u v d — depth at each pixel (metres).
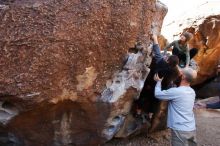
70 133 4.91
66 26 4.19
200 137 6.68
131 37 4.82
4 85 4.03
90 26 4.36
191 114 5.00
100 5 4.42
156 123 6.26
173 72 5.15
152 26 5.34
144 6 4.96
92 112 4.80
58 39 4.14
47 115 4.55
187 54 6.63
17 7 4.04
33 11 4.08
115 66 4.80
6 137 4.77
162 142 6.21
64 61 4.25
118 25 4.62
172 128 5.01
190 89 5.01
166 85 5.21
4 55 3.97
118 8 4.59
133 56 4.91
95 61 4.53
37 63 4.07
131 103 5.20
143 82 5.16
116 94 4.80
